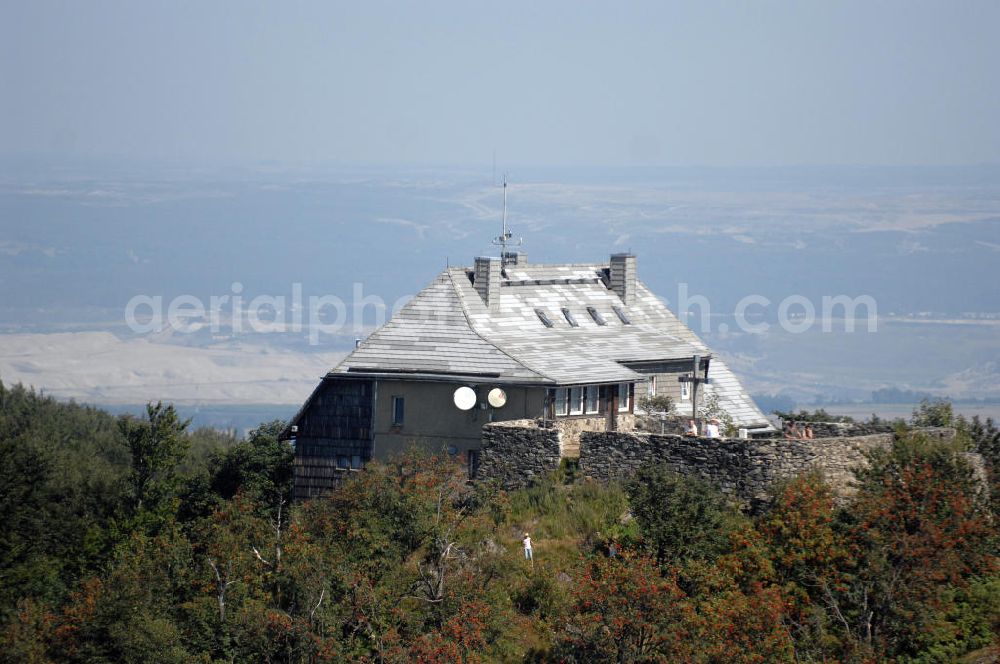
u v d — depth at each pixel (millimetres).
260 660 165625
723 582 160125
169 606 177375
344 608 168250
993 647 152250
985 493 179875
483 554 180375
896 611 155375
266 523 194625
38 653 175000
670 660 149750
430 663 157000
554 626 162000
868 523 162875
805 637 151875
